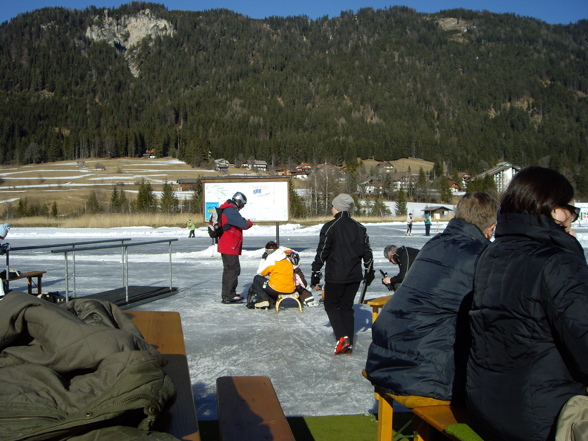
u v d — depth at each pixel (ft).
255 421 8.59
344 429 11.94
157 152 589.32
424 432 9.30
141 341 7.57
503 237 7.13
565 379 6.23
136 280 35.14
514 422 6.38
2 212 193.47
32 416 6.10
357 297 28.66
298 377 15.37
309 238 81.15
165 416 7.65
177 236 90.17
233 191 60.18
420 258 8.95
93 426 6.25
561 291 6.03
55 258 50.93
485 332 6.79
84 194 321.52
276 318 22.98
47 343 7.04
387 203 251.80
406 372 8.37
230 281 26.30
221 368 16.14
